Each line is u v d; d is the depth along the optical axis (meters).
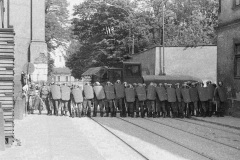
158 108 20.53
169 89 20.34
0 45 11.04
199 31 51.69
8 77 10.99
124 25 55.12
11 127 10.84
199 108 20.56
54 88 21.06
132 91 20.52
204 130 14.86
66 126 15.72
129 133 13.70
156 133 13.73
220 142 11.84
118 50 55.22
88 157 9.08
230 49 21.28
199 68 34.47
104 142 11.59
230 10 21.36
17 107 18.72
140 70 26.55
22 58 36.84
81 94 20.33
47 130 14.23
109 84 20.94
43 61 36.94
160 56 34.88
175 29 59.28
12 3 36.50
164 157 9.29
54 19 55.12
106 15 57.34
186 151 10.16
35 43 37.03
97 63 57.28
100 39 58.66
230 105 20.92
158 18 58.06
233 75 20.88
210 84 20.48
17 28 36.66
